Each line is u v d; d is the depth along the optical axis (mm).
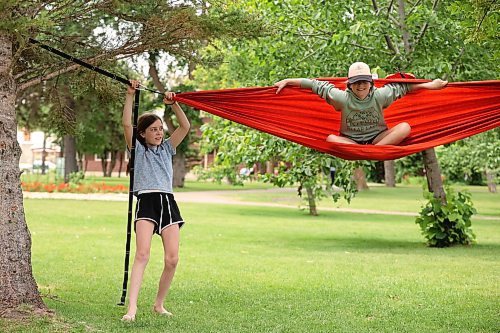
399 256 12578
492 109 7184
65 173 39938
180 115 7047
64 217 19828
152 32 7086
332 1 13164
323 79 6953
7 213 6520
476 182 53781
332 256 12523
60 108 8359
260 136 14109
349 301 7918
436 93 7062
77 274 9703
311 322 6742
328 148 6695
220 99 7027
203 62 7719
